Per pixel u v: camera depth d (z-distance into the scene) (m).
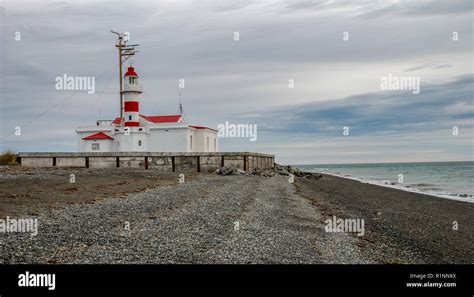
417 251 15.78
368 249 15.27
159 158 46.12
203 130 64.88
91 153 43.50
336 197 32.69
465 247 16.88
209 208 20.98
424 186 49.69
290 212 21.91
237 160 49.16
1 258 11.41
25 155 41.16
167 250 13.12
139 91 63.47
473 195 37.22
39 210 17.12
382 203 30.17
